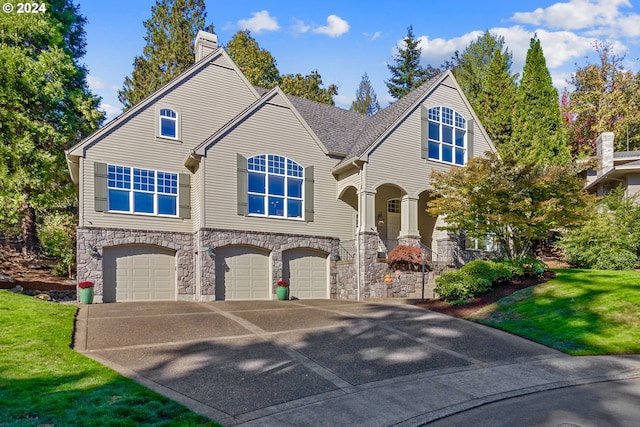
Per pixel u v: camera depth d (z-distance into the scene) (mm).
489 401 6926
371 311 13914
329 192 20562
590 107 36281
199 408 6238
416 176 20375
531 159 27375
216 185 17609
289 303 16484
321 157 20531
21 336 9211
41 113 20297
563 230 23703
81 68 25484
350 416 6168
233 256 17891
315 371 8062
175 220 18031
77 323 11266
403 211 20156
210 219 17328
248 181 18406
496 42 43875
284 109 19641
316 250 19875
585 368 8758
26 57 19031
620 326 11250
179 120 18609
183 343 9602
